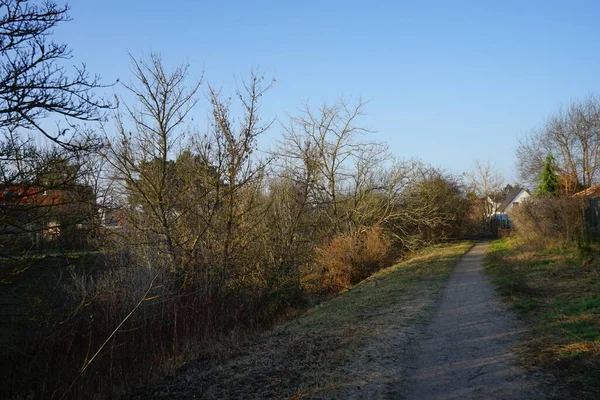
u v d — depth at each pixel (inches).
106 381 327.3
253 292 621.0
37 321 355.6
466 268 772.6
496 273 628.7
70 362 344.8
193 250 614.5
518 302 408.2
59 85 288.5
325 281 877.8
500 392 213.0
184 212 629.0
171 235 617.9
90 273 483.2
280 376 264.8
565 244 703.7
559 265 581.3
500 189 2566.4
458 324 361.4
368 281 797.9
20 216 307.6
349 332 363.3
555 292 426.6
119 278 483.2
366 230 1074.1
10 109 274.4
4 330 352.5
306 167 957.8
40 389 320.5
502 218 2234.3
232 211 660.7
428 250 1270.9
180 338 409.1
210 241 641.0
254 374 274.8
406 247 1263.5
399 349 300.7
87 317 400.2
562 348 259.9
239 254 657.0
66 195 329.4
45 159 301.1
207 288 542.9
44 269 404.5
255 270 671.8
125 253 577.6
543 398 200.1
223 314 501.7
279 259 722.2
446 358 275.4
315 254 896.3
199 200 652.1
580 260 570.3
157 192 611.5
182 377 295.6
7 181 287.9
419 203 1258.6
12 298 380.2
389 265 1016.9
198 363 329.7
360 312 454.9
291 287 685.3
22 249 334.3
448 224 1448.1
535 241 812.6
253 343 373.1
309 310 591.8
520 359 255.9
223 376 280.8
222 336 407.5
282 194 829.8
